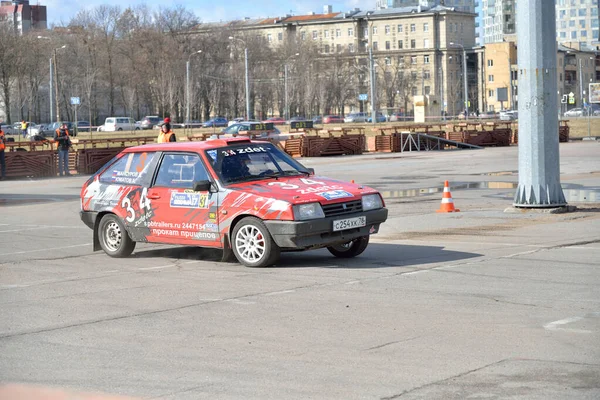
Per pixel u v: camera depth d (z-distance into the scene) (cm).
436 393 583
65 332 807
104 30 11744
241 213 1139
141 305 926
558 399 561
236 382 627
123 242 1291
